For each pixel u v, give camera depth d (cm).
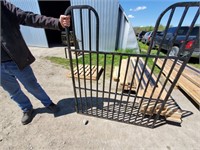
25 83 187
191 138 184
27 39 819
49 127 202
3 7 135
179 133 192
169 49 138
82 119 218
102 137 186
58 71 408
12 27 145
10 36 143
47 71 407
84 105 250
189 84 268
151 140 182
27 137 186
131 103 253
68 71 409
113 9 575
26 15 148
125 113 208
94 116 221
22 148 171
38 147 173
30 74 185
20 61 161
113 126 204
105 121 213
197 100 219
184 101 263
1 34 137
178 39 513
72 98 273
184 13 117
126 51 634
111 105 248
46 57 570
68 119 217
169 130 196
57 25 152
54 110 230
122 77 299
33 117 220
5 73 167
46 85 326
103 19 602
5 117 221
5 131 195
